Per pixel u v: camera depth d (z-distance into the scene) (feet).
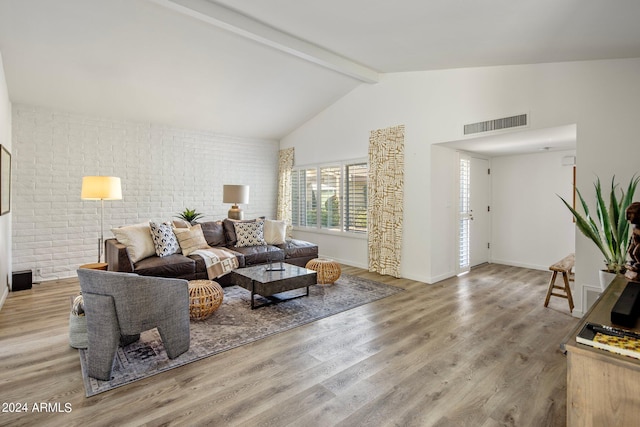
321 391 6.79
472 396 6.64
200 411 6.14
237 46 12.83
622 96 10.08
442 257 15.76
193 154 19.66
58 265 15.57
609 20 7.16
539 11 7.16
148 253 12.97
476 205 18.61
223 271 13.67
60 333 9.48
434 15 8.35
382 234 16.65
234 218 18.34
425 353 8.41
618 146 10.15
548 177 17.54
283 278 11.36
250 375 7.37
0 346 8.67
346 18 9.55
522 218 18.54
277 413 6.10
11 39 11.00
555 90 11.34
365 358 8.15
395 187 16.16
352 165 18.71
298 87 17.08
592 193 10.59
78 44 11.67
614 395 3.31
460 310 11.53
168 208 18.76
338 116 19.29
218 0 10.00
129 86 14.57
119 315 7.09
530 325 10.21
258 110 18.74
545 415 6.08
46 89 13.96
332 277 14.33
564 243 17.06
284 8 9.66
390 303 12.27
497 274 16.88
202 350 8.48
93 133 16.40
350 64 14.65
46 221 15.28
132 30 11.31
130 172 17.48
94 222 16.44
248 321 10.45
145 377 7.24
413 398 6.57
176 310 8.01
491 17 7.92
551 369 7.66
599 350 3.42
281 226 17.48
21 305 11.81
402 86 15.97
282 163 23.08
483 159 19.01
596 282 10.54
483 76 13.19
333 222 20.01
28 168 14.83
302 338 9.26
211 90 15.90
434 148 15.17
